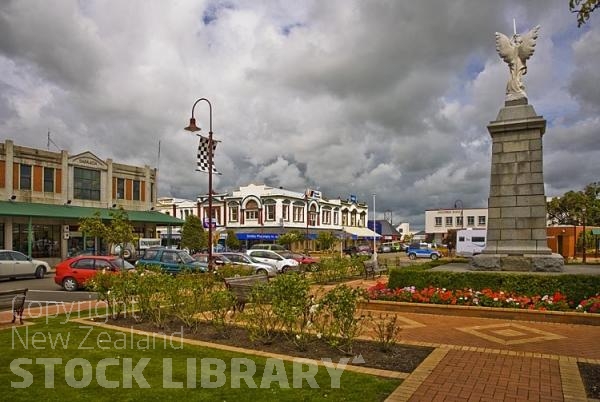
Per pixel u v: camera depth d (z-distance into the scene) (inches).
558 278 466.6
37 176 1339.8
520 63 628.1
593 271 644.1
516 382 238.2
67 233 1290.6
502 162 610.2
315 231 2492.6
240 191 2433.6
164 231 2568.9
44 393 219.6
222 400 211.6
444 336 359.6
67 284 727.7
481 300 462.3
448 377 246.1
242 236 2242.9
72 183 1430.9
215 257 979.9
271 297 340.5
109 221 1376.7
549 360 280.2
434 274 524.7
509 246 597.9
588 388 231.3
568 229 1551.4
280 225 2228.1
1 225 1202.6
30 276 968.3
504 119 614.9
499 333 370.6
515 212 598.9
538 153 592.4
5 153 1258.0
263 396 216.7
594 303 420.5
